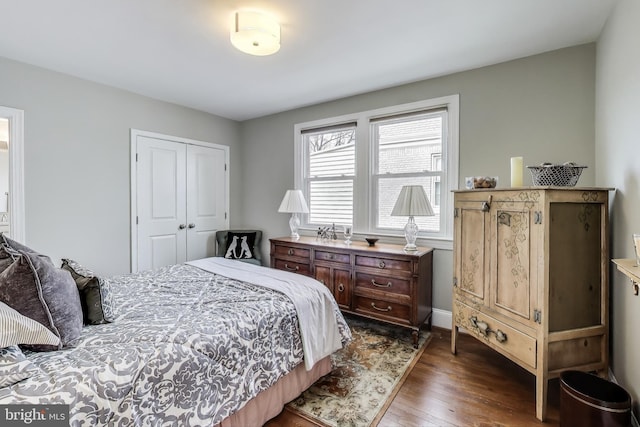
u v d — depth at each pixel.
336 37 2.20
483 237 2.09
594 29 2.09
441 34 2.16
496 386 1.95
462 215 2.30
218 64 2.65
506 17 1.95
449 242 2.85
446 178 2.93
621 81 1.71
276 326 1.63
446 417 1.66
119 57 2.52
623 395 1.50
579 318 1.75
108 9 1.87
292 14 1.92
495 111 2.63
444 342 2.60
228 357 1.37
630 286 1.58
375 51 2.40
